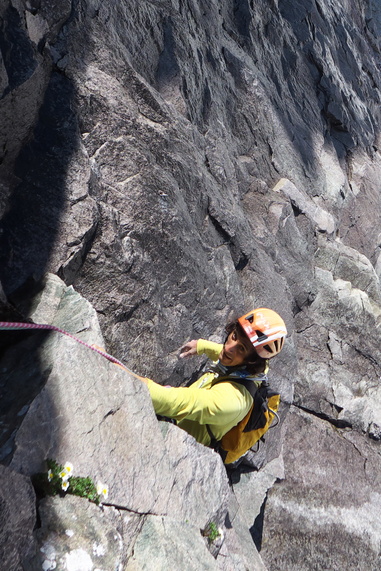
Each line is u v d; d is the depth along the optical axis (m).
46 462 2.10
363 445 6.09
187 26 5.81
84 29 4.02
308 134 8.36
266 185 6.66
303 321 6.54
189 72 5.44
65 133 3.53
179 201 4.26
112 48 4.26
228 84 6.61
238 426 2.94
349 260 7.50
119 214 3.69
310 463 5.54
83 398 2.33
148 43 5.04
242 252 5.12
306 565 4.80
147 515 2.36
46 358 2.36
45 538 1.94
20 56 3.17
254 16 7.80
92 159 3.66
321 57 9.29
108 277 3.51
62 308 2.96
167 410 2.69
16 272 3.02
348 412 6.13
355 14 12.61
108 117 3.91
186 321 4.14
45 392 2.22
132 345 3.62
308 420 5.94
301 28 9.24
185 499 2.60
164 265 3.98
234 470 4.83
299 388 6.05
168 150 4.40
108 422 2.37
